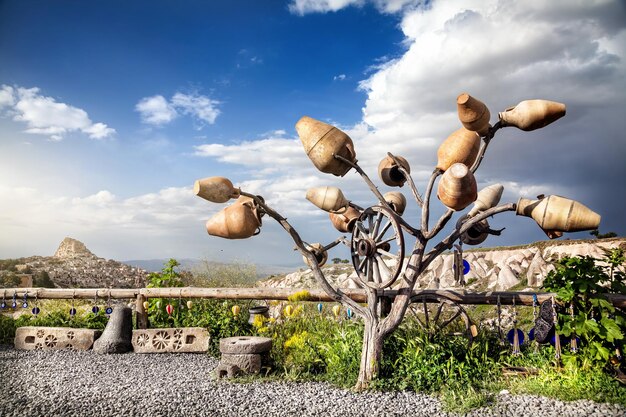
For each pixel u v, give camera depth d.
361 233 6.16
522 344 6.52
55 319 9.34
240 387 5.77
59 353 8.05
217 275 11.17
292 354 6.75
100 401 5.30
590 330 5.46
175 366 7.09
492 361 6.02
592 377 5.20
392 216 5.57
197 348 7.97
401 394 5.34
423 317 8.38
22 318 9.39
